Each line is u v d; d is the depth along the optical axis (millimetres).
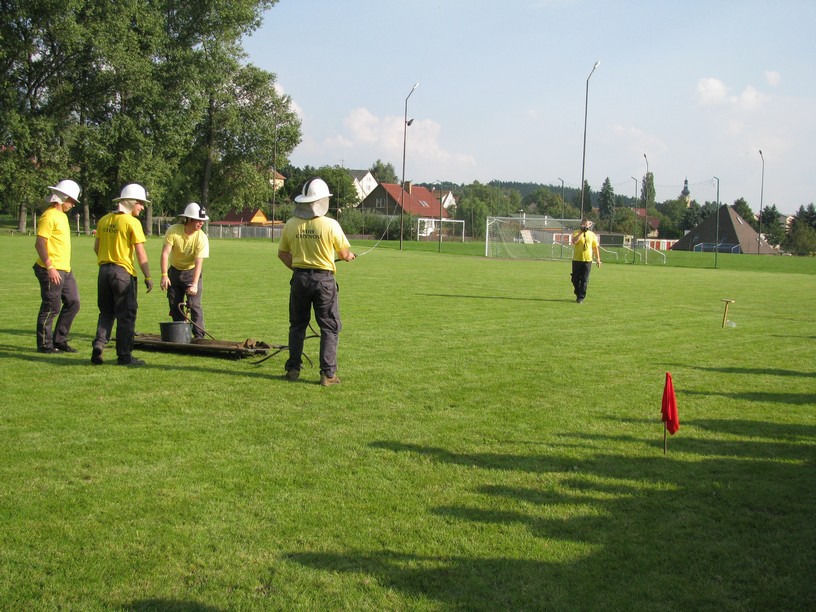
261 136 60156
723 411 6641
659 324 12852
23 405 6195
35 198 44531
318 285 7238
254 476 4660
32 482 4465
